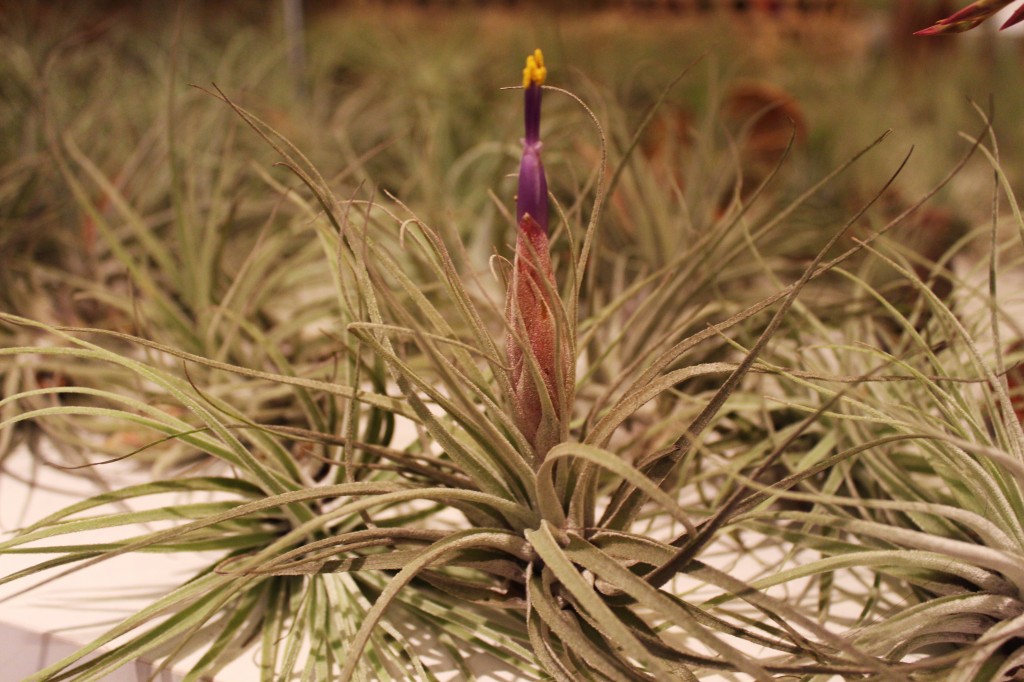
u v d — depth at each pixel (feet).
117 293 1.94
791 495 1.14
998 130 3.19
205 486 1.36
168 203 2.42
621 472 1.12
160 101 2.93
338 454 1.46
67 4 3.49
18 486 1.56
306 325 1.80
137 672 1.29
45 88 1.92
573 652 1.22
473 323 1.30
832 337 1.71
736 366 1.22
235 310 1.72
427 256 1.34
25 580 1.39
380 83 3.42
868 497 1.46
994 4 1.21
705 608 1.25
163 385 1.30
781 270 2.04
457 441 1.29
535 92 1.21
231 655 1.29
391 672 1.27
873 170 2.72
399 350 1.44
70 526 1.26
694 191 2.12
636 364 1.36
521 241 1.22
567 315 1.28
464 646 1.31
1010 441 1.27
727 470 1.24
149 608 1.24
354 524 1.39
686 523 1.13
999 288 2.07
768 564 1.41
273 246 1.80
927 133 3.13
